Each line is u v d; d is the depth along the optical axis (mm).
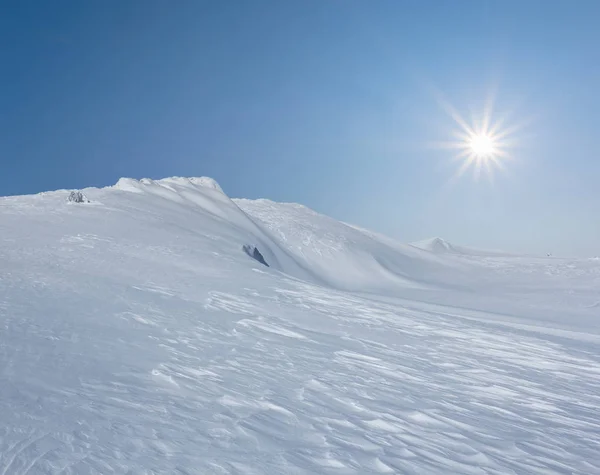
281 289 16438
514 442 5352
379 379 7492
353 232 65625
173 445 4016
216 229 37031
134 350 7363
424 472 4211
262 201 74688
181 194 50406
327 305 14430
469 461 4637
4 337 6965
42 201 34188
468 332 12570
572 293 37531
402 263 55906
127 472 3402
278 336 9922
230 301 13438
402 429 5312
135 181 49219
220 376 6523
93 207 33562
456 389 7480
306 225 60875
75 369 5914
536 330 15414
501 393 7520
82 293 11883
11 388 4855
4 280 12398
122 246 21781
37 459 3402
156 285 14672
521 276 50906
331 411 5621
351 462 4180
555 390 7953
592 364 10047
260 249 40156
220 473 3602
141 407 4875
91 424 4207
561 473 4621
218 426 4625
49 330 7812
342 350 9305
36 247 19391
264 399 5715
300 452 4254
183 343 8305
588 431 6055
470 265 60312
